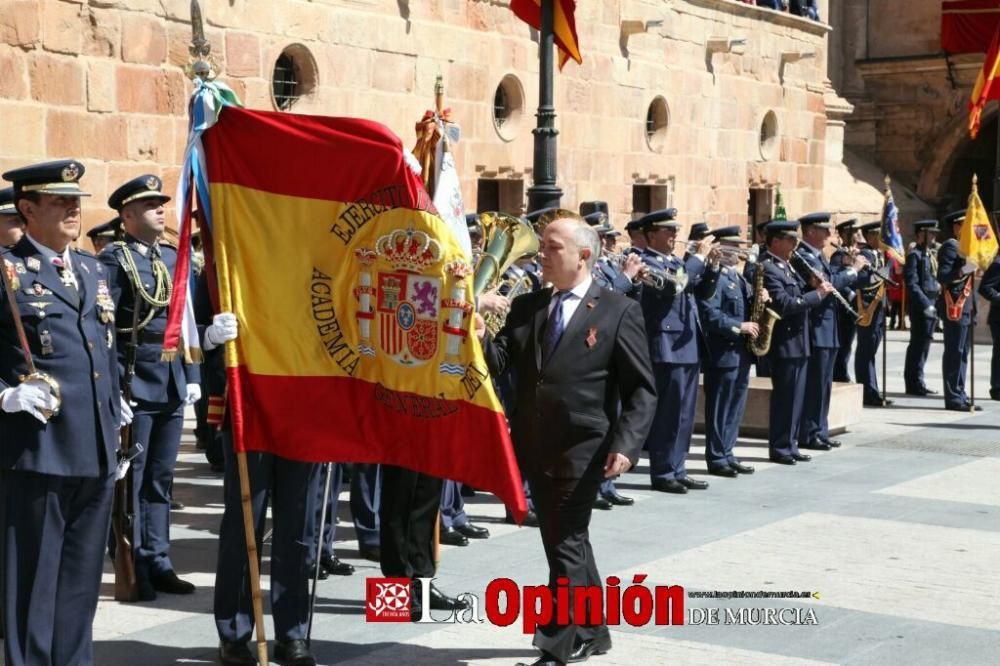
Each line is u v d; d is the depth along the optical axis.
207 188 6.70
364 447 6.71
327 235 6.71
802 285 13.05
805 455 13.41
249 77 16.02
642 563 8.93
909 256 18.95
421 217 6.66
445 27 19.22
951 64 38.97
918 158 40.19
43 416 6.02
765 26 27.84
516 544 9.55
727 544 9.52
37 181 6.25
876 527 10.15
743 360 12.38
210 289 6.76
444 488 9.45
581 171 22.23
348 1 17.50
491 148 20.27
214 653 6.99
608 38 22.80
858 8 40.66
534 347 6.91
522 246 7.82
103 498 6.44
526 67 21.02
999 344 18.42
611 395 6.89
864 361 17.66
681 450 11.60
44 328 6.20
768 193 28.47
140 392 8.06
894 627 7.57
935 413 17.03
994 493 11.58
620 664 6.86
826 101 37.25
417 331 6.67
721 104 26.34
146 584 7.99
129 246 8.27
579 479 6.73
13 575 6.20
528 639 7.29
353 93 17.64
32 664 6.21
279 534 6.83
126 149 14.55
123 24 14.42
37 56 13.51
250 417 6.62
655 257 11.45
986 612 7.89
